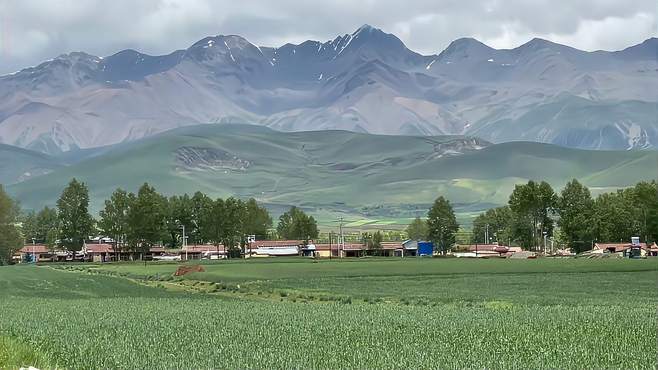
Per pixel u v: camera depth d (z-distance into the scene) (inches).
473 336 1504.7
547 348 1311.5
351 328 1713.8
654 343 1354.6
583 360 1184.8
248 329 1732.3
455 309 2413.9
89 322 1975.9
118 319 2069.4
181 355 1294.3
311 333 1625.2
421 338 1494.8
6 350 1160.2
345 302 3002.0
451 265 6082.7
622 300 2807.6
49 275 5644.7
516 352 1277.1
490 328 1643.7
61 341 1469.0
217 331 1695.4
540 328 1624.0
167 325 1861.5
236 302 2950.3
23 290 4109.3
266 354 1296.8
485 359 1206.9
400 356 1245.7
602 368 1115.9
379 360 1207.6
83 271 6333.7
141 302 2955.2
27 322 1991.9
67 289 4175.7
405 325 1763.0
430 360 1198.3
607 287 3622.0
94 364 1200.2
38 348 1330.0
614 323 1694.1
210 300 3102.9
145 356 1279.5
